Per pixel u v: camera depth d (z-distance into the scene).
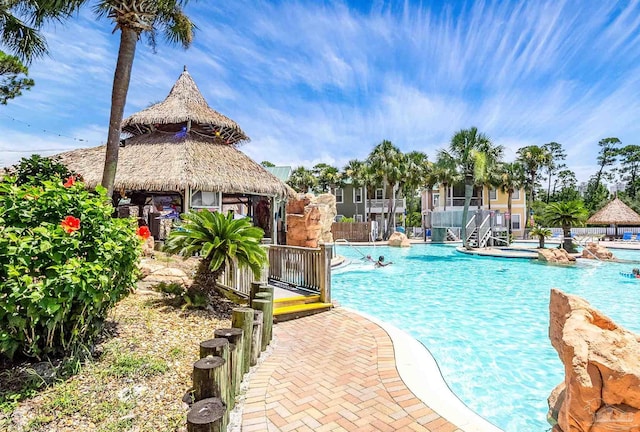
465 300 10.32
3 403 2.89
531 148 43.44
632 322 8.15
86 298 3.36
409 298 10.65
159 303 6.07
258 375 4.29
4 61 10.41
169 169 13.48
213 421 2.44
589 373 2.75
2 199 3.39
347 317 6.99
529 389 4.78
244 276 7.81
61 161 15.31
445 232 32.69
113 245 3.70
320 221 22.48
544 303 9.85
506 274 15.19
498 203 39.81
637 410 2.57
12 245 3.04
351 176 41.31
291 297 7.45
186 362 4.05
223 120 17.06
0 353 3.46
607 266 16.77
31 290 2.96
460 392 4.70
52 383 3.28
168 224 14.55
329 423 3.25
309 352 5.10
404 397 3.72
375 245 29.42
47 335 3.42
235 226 6.39
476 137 24.27
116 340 4.36
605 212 33.69
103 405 3.08
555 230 36.31
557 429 3.14
